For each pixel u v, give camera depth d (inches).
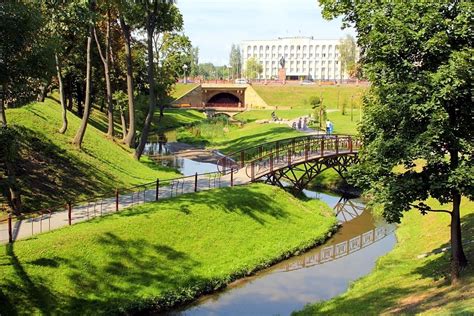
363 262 984.9
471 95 577.9
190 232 941.8
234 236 988.6
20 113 1251.2
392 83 613.6
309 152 1505.9
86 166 1214.3
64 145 1245.1
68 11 1055.0
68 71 1760.6
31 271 711.1
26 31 642.2
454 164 621.6
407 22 589.0
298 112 3371.1
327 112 3184.1
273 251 989.2
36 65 667.4
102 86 2097.7
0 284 668.1
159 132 2824.8
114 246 823.1
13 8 627.5
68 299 703.7
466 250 780.0
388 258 933.8
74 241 793.6
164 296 768.9
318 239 1096.2
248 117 3378.4
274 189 1229.7
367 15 655.1
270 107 3954.2
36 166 1080.8
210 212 1018.7
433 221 1107.9
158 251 861.8
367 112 664.4
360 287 805.2
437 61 598.2
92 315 695.1
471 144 598.2
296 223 1130.7
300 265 973.8
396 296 692.1
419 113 571.8
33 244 757.9
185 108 3927.2
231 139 2438.5
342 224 1263.5
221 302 801.6
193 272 849.5
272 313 764.0
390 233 1175.6
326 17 816.3
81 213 951.0
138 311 737.0
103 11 1546.5
